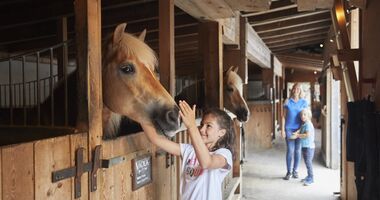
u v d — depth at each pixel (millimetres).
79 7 1548
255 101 9203
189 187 1858
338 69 3916
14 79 5797
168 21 2564
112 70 1889
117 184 1747
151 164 2121
